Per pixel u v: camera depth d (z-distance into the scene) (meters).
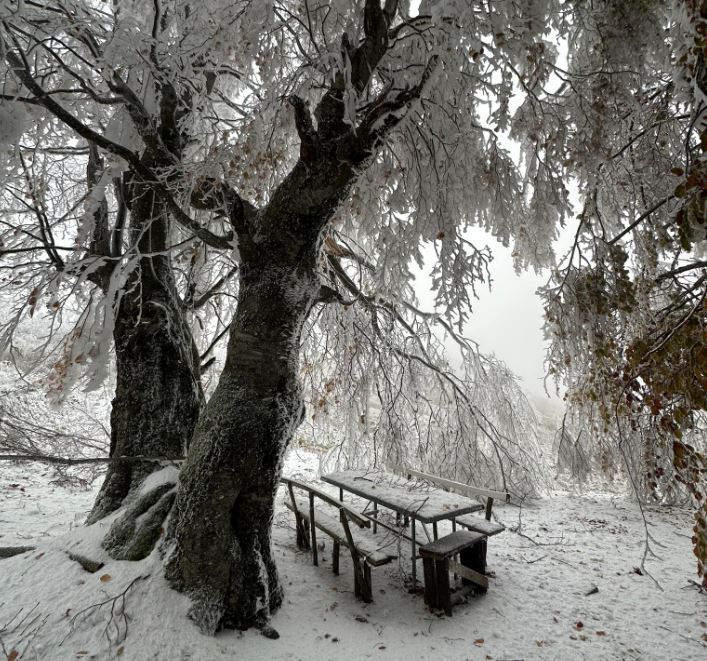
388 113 3.44
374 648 3.20
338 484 4.89
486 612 3.79
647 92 4.21
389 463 6.62
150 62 3.65
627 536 5.99
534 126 4.32
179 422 4.53
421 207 4.26
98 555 3.55
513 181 4.82
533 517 6.87
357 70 3.70
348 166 3.59
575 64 4.20
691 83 2.22
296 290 3.80
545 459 8.99
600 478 9.67
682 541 5.82
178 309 4.93
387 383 7.07
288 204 3.72
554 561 5.02
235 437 3.45
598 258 3.84
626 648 3.33
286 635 3.29
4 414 4.92
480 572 4.27
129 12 3.89
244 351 3.65
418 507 3.98
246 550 3.42
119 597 3.10
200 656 2.83
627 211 4.54
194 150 5.14
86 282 4.86
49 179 5.80
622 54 3.12
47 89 4.51
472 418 7.56
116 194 5.05
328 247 5.71
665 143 4.09
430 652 3.18
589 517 6.90
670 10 3.00
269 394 3.62
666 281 4.24
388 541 4.84
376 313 6.63
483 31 3.13
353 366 7.22
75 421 9.65
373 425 7.69
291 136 5.43
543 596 4.13
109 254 4.87
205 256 4.72
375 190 4.74
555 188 4.32
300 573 4.36
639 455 6.23
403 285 4.43
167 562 3.34
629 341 3.88
